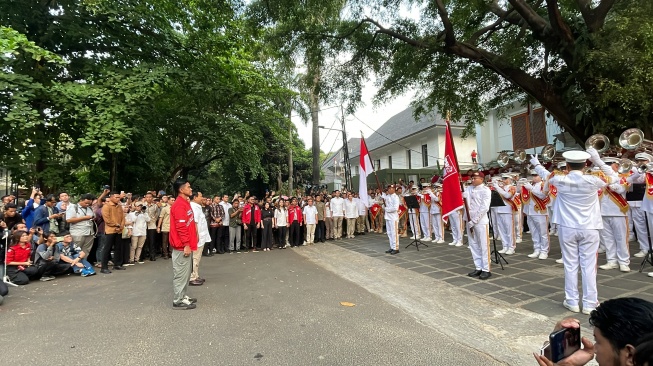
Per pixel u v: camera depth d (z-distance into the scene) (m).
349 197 13.89
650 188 6.44
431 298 5.50
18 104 8.95
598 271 6.55
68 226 8.95
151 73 11.22
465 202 6.93
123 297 5.94
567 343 1.57
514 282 6.13
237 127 14.42
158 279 7.36
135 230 9.47
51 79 11.05
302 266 8.48
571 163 4.77
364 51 12.85
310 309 5.07
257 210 11.70
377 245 11.43
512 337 3.98
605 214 6.59
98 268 8.79
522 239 11.08
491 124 21.09
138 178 15.20
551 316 4.55
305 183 29.86
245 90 15.34
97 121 9.93
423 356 3.55
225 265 8.92
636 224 7.59
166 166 16.00
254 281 6.95
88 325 4.57
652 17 7.93
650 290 5.26
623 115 8.79
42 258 7.42
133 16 11.81
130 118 10.98
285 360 3.50
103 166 14.22
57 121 11.13
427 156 25.48
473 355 3.57
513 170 14.33
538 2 10.65
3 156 10.71
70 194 12.37
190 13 13.35
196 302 5.52
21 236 7.24
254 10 10.91
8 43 7.61
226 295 5.93
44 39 10.88
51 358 3.62
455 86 13.30
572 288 4.70
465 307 5.04
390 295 5.75
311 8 10.59
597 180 4.55
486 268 6.53
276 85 16.62
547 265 7.23
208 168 30.70
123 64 12.73
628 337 1.18
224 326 4.46
